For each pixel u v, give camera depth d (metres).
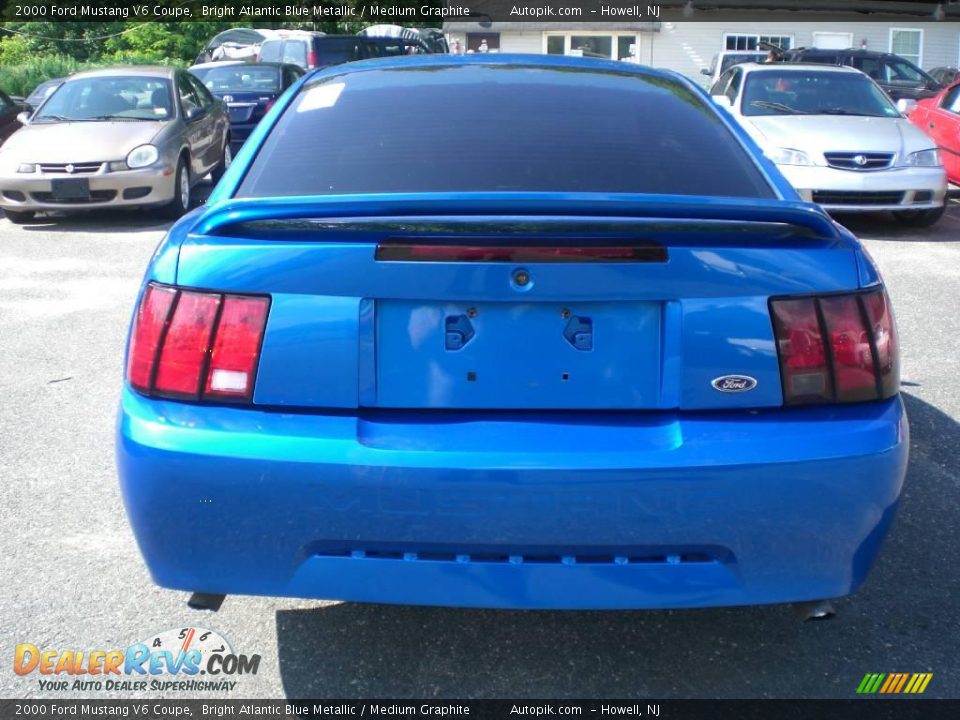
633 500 2.26
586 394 2.35
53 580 3.23
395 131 3.00
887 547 3.46
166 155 9.95
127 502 2.38
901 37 28.08
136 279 7.63
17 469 4.10
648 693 2.68
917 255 8.79
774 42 27.84
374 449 2.27
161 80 11.07
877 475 2.33
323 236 2.32
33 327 6.25
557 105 3.16
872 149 9.35
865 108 10.43
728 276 2.33
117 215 10.75
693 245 2.33
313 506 2.27
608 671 2.77
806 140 9.41
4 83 27.00
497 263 2.28
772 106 10.35
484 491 2.25
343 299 2.31
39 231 9.73
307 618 3.03
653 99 3.28
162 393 2.38
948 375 5.41
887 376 2.44
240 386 2.34
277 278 2.32
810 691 2.68
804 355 2.36
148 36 38.19
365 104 3.17
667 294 2.32
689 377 2.33
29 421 4.66
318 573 2.33
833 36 27.81
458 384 2.35
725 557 2.32
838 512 2.32
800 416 2.36
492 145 2.93
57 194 9.57
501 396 2.35
